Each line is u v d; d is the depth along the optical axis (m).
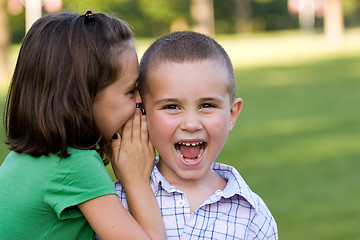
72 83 2.28
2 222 2.26
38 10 8.09
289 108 12.47
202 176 2.50
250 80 18.53
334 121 10.62
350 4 52.03
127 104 2.39
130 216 2.30
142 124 2.47
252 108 12.65
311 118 11.04
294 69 21.42
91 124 2.30
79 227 2.35
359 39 38.47
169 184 2.48
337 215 5.66
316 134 9.49
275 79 18.48
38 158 2.30
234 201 2.51
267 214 2.54
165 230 2.40
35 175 2.27
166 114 2.36
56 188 2.25
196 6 41.91
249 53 29.39
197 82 2.32
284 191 6.47
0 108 12.45
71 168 2.26
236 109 2.58
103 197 2.27
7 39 21.34
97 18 2.38
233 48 33.03
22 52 2.36
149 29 44.62
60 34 2.30
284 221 5.54
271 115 11.61
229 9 53.59
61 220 2.30
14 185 2.29
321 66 22.11
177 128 2.36
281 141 9.04
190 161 2.39
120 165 2.44
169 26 44.94
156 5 44.00
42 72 2.29
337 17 32.53
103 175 2.30
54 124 2.26
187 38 2.42
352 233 5.15
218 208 2.48
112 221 2.26
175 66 2.33
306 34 49.25
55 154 2.29
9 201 2.28
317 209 5.84
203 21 40.47
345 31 50.28
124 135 2.47
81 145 2.32
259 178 7.00
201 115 2.36
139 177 2.44
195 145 2.42
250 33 55.06
